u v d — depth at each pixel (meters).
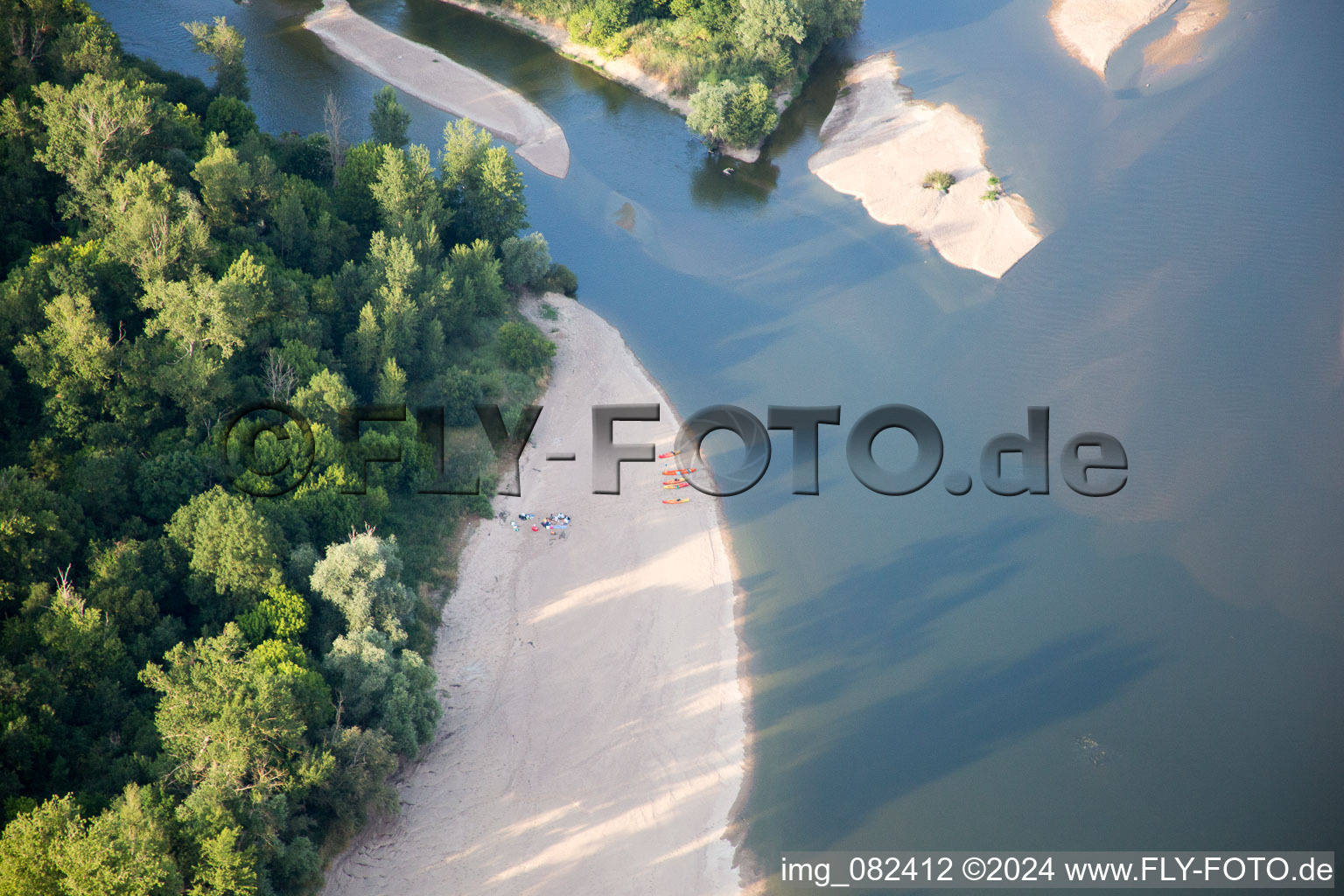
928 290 139.38
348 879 74.31
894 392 123.62
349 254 127.00
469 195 133.50
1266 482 109.44
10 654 75.12
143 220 100.00
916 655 92.94
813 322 134.62
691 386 125.19
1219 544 102.75
